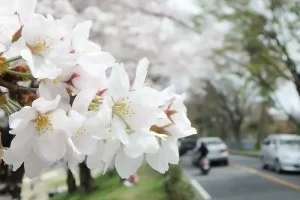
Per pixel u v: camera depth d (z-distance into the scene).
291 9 15.99
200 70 18.16
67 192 19.77
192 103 58.47
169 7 16.12
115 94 1.35
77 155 1.28
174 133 1.49
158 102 1.38
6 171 6.86
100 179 21.91
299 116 44.50
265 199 13.04
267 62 17.36
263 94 20.59
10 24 1.28
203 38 17.16
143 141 1.34
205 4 16.55
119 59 15.86
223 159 25.81
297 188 14.91
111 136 1.32
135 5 15.45
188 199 10.48
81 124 1.23
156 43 16.14
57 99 1.24
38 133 1.26
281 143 20.47
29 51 1.26
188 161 30.23
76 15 12.56
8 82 1.35
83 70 1.34
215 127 64.00
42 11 11.78
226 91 47.69
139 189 13.98
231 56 19.11
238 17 16.45
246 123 59.75
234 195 14.16
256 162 27.58
